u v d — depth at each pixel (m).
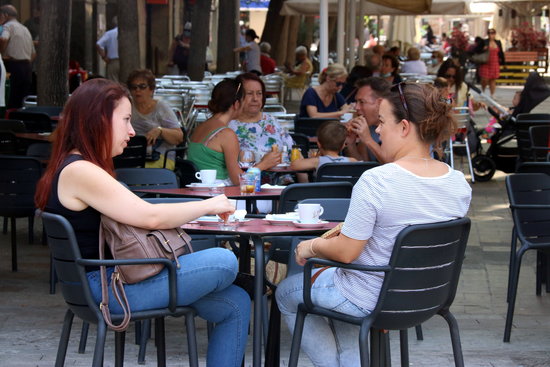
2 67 16.31
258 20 70.31
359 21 28.19
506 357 6.93
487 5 30.56
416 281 4.90
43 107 14.12
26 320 7.82
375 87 9.12
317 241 5.00
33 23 24.45
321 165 8.44
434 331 7.65
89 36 30.36
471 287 9.20
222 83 8.85
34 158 9.02
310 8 28.22
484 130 17.00
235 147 8.77
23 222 12.58
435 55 32.44
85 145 4.96
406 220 4.84
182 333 7.52
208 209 5.14
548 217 7.63
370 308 4.95
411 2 25.50
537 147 12.49
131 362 6.72
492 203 14.39
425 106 4.87
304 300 5.06
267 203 8.91
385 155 5.05
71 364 6.63
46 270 9.68
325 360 5.41
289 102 31.73
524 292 9.01
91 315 4.92
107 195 4.86
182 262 5.02
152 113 10.98
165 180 7.82
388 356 5.32
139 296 4.90
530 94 16.16
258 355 5.47
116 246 4.88
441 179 4.91
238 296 5.36
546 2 30.31
